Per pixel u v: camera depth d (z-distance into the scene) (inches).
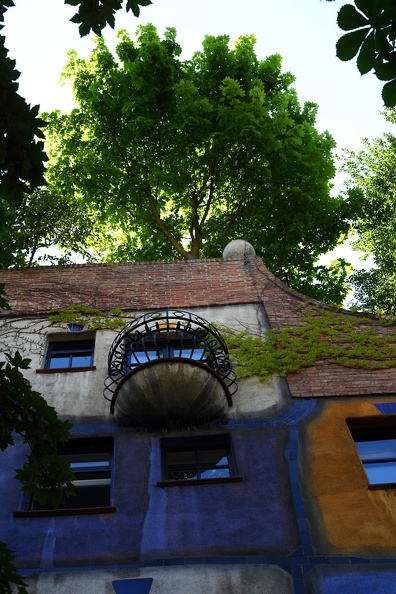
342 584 375.2
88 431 482.0
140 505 423.8
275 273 1039.6
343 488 430.6
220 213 1036.5
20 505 426.6
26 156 305.3
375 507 418.3
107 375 528.7
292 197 972.6
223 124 924.0
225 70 997.8
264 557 391.5
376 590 371.9
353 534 403.5
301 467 446.0
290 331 566.6
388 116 1053.2
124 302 612.1
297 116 1023.6
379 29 229.1
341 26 229.5
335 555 391.5
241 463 450.9
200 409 476.4
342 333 568.1
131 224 1059.3
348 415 486.6
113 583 378.6
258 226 1007.6
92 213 967.0
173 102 983.0
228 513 417.1
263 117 920.9
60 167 1007.6
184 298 616.4
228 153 960.3
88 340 580.4
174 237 1057.5
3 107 304.2
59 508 435.2
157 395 468.8
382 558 389.1
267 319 585.9
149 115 989.8
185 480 435.2
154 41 960.3
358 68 235.6
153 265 668.1
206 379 474.9
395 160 1014.4
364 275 978.7
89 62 1018.1
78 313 595.8
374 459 467.8
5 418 336.8
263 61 1027.3
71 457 474.9
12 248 866.8
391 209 986.1
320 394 505.4
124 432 480.7
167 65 973.8
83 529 409.1
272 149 925.8
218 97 991.6
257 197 991.0
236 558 391.5
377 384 512.7
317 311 593.3
